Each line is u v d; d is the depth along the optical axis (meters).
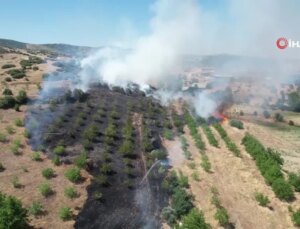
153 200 24.80
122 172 27.64
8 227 18.73
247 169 31.83
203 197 26.25
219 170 31.25
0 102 37.66
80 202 23.16
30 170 25.97
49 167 26.70
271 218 24.97
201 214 22.03
